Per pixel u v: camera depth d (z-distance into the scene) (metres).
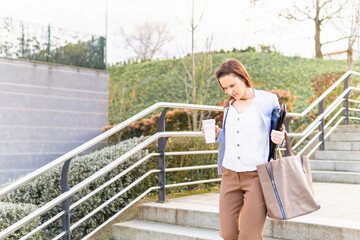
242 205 2.67
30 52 11.85
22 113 11.53
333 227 3.12
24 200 4.91
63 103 12.50
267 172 2.45
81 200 3.50
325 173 6.25
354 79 11.98
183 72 20.84
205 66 12.59
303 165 2.57
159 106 4.14
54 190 4.74
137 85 21.23
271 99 2.61
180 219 4.04
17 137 11.40
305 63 19.64
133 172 5.10
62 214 3.33
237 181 2.59
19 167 11.40
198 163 5.67
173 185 4.57
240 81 2.54
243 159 2.54
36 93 11.87
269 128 2.59
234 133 2.62
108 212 4.82
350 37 11.45
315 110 10.26
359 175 5.91
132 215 4.65
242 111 2.63
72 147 12.68
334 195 4.82
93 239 4.34
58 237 3.30
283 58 20.55
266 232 3.50
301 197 2.44
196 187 5.66
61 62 12.56
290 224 3.36
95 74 13.37
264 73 18.72
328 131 7.33
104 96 13.61
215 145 5.92
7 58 11.24
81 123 12.95
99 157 4.91
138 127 13.28
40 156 11.88
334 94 10.12
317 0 14.57
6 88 11.22
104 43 13.75
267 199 2.43
